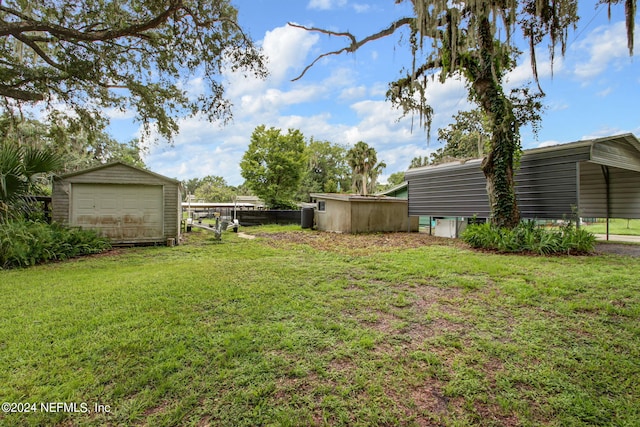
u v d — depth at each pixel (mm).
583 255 6152
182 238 11328
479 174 9367
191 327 2762
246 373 2035
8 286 4184
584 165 9977
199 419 1626
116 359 2195
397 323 2896
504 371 2066
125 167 8781
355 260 6242
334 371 2070
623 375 1984
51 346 2379
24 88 8977
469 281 4324
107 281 4469
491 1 5141
